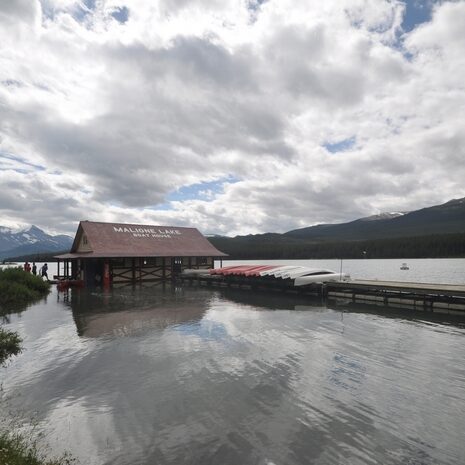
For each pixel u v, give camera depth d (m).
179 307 20.94
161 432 6.50
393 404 7.64
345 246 139.88
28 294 24.80
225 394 8.18
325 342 12.79
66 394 8.28
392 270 69.69
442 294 19.09
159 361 10.65
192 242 42.12
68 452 5.86
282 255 143.88
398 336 13.69
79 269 36.47
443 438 6.28
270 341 12.94
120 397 8.08
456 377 9.27
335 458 5.65
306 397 7.99
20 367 10.22
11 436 6.32
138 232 39.28
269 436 6.33
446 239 125.25
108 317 17.72
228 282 32.78
